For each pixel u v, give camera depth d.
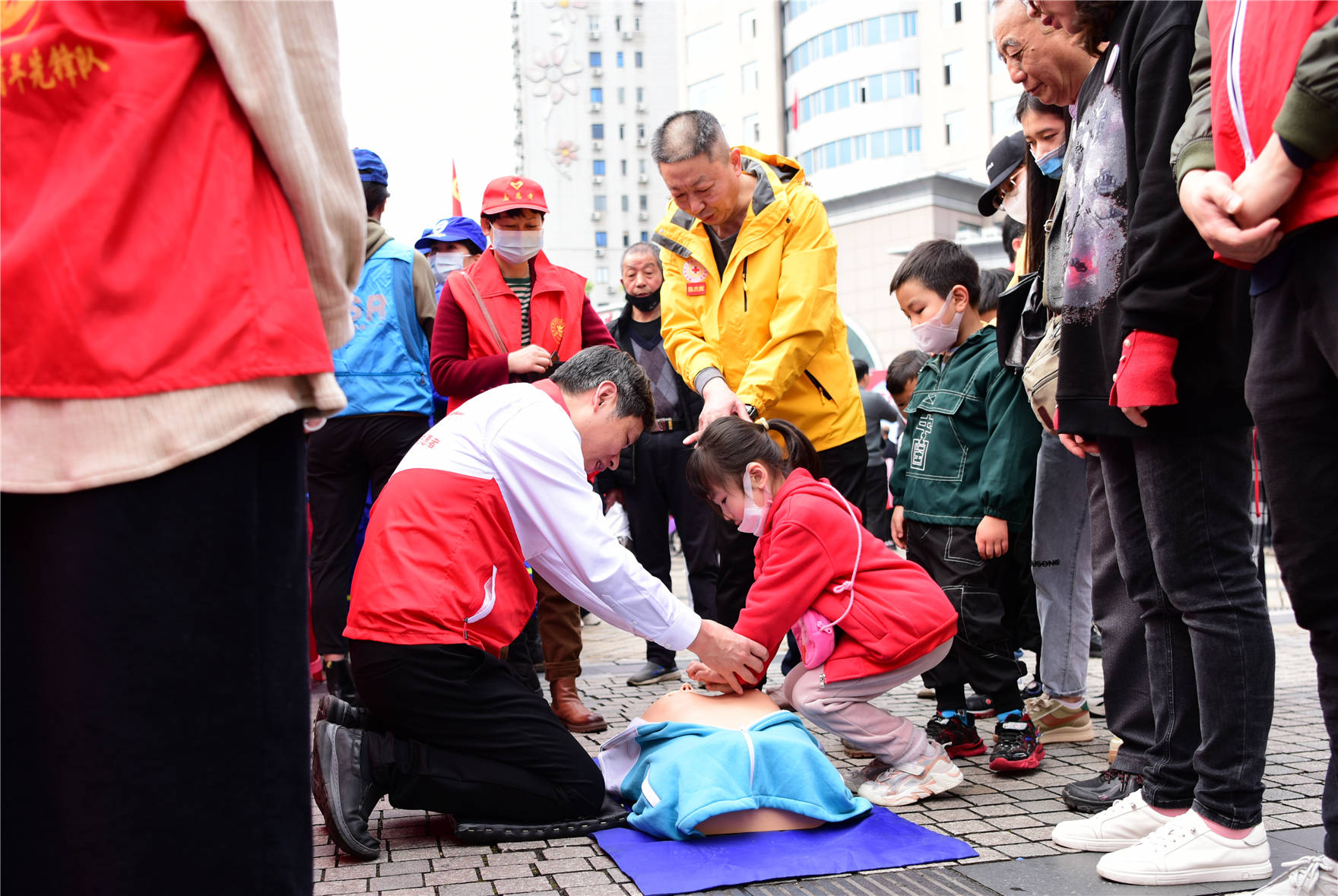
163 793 1.15
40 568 1.12
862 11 37.28
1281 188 1.67
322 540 4.14
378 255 4.19
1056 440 3.41
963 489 3.28
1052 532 3.49
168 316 1.18
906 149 36.97
